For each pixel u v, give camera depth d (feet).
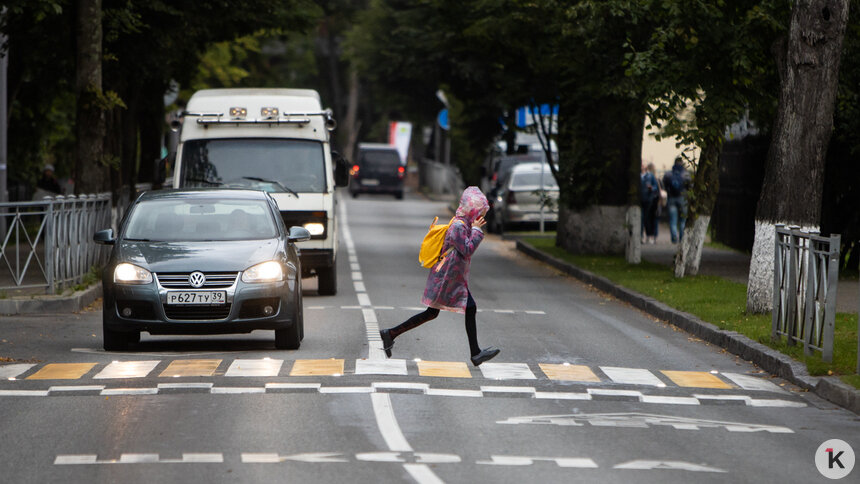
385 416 97.91
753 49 193.47
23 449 85.61
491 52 303.48
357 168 637.71
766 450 89.04
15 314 178.60
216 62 417.08
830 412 106.52
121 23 239.30
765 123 226.99
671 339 157.69
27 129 364.99
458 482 76.38
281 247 142.72
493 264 295.07
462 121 437.58
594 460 83.66
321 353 136.05
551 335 158.10
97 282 210.38
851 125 225.76
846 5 155.02
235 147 208.44
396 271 268.41
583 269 254.27
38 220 187.42
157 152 362.53
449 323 169.58
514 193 392.68
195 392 108.68
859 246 244.01
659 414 102.58
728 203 324.19
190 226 146.51
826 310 125.39
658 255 297.33
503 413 100.78
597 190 293.64
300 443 87.51
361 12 530.68
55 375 118.21
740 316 165.89
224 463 81.15
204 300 134.10
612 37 231.30
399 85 552.82
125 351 138.92
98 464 80.89
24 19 256.73
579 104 278.46
